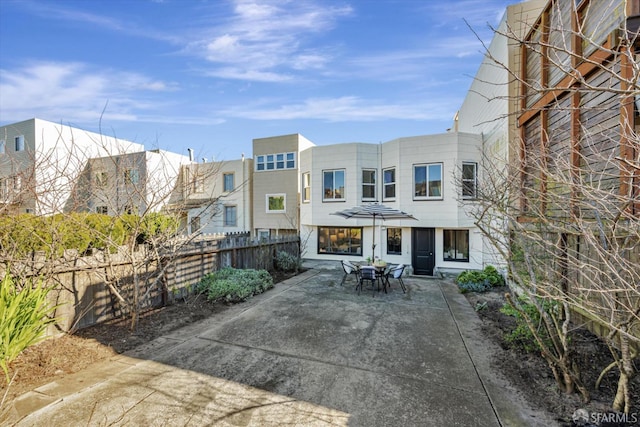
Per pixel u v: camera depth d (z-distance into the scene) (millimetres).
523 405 3000
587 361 3627
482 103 10281
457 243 10953
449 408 2984
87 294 5082
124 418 2830
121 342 4500
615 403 2797
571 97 4891
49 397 3133
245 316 5691
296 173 16172
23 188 4469
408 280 9102
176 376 3574
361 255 12500
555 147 5469
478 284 7562
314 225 13273
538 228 4684
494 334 4809
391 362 3934
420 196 11148
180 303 6438
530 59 6637
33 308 3480
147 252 5660
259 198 17047
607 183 4219
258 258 9438
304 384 3422
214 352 4207
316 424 2770
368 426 2744
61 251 4762
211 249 7613
